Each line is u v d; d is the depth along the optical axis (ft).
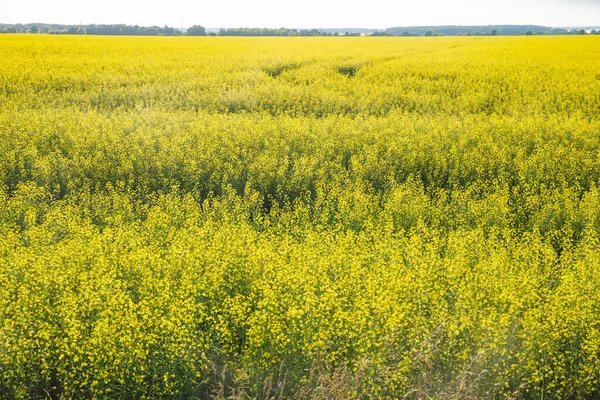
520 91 90.79
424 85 94.32
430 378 19.70
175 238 30.12
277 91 82.94
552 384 19.45
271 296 21.91
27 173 44.98
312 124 61.26
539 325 20.68
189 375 19.74
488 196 40.29
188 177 44.32
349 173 46.03
